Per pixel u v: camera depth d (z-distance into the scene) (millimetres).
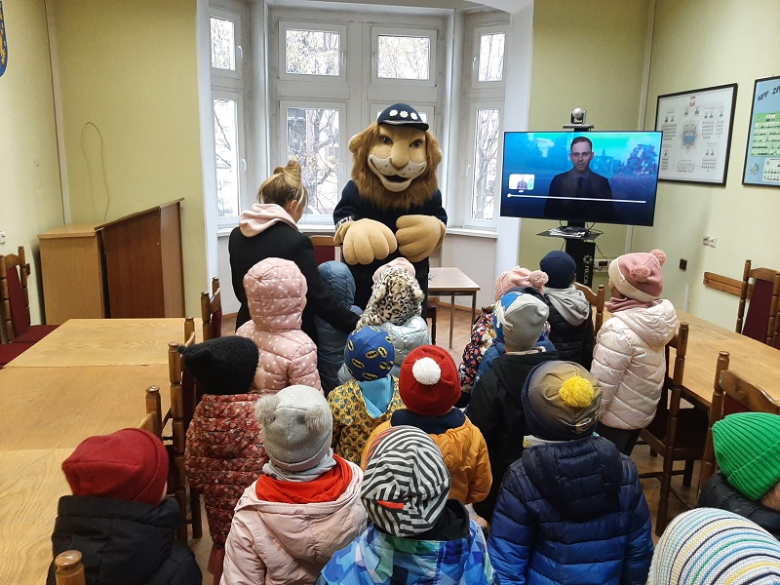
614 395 2088
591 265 4316
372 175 2820
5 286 3018
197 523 2158
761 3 3502
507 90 4992
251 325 1851
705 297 4059
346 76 5395
